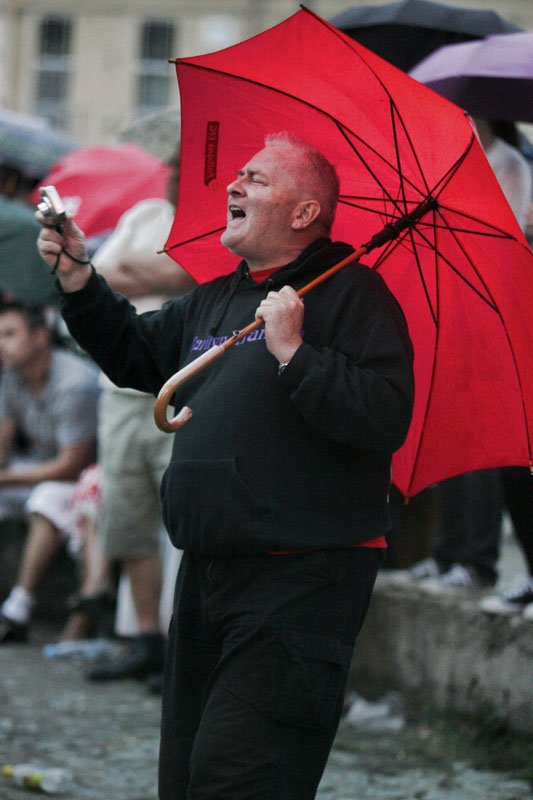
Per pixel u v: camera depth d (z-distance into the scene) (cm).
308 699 978
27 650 2322
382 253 1105
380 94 1024
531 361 1039
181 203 1162
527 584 1692
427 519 2053
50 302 2405
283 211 1040
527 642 1639
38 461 2503
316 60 1038
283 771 977
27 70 8925
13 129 3447
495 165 1644
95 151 2709
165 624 2014
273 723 976
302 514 987
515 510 1653
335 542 986
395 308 1027
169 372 1132
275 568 991
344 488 998
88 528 2336
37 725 1744
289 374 966
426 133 1004
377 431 965
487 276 1036
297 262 1035
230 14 8638
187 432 1030
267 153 1052
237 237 1051
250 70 1069
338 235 1134
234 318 1051
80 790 1462
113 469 1983
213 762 965
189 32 8694
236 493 989
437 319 1090
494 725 1667
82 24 8869
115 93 8831
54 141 3472
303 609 984
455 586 1852
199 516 1005
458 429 1119
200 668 1051
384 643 1909
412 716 1808
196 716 1052
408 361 1005
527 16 7919
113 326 1116
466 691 1741
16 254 2420
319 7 8400
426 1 1909
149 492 1994
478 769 1573
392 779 1523
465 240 1036
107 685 2023
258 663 979
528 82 1609
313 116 1090
